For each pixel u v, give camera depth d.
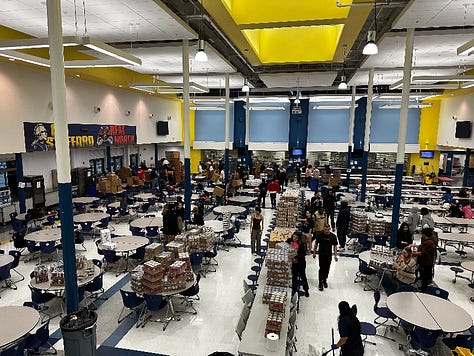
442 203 16.38
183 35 10.25
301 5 9.27
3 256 8.13
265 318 5.27
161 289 6.46
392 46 11.40
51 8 5.69
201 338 6.18
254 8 9.55
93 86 15.23
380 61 13.85
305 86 21.31
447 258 10.55
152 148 25.56
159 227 10.68
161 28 9.48
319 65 16.59
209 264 9.54
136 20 8.79
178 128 25.67
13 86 10.98
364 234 10.11
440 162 24.42
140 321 6.62
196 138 27.34
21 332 4.89
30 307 5.64
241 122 26.23
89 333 5.08
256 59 14.30
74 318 5.16
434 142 23.55
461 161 25.38
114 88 16.88
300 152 25.45
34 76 11.77
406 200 17.27
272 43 14.63
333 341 5.71
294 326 5.71
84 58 12.24
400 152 10.48
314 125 25.33
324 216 10.52
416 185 19.45
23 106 11.37
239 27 10.01
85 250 10.62
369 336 6.35
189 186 12.73
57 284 6.58
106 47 7.36
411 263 7.35
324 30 14.08
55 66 5.82
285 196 11.04
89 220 11.16
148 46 11.76
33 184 14.03
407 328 6.08
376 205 16.72
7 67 10.75
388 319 6.89
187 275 6.85
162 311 7.08
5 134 10.74
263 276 7.01
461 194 16.08
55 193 15.55
